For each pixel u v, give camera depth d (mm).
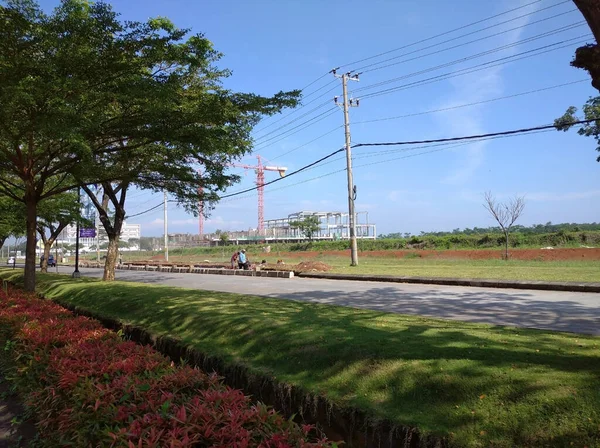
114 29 8281
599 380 3209
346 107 24422
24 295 11164
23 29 7824
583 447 2652
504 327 5734
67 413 3439
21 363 5238
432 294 12031
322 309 7695
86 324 6465
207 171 11594
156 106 8633
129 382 3447
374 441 3355
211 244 83562
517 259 27578
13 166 12492
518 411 3045
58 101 7977
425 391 3549
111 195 16875
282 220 98688
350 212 24672
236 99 10367
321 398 3869
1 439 4309
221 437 2518
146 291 10977
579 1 3045
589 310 8781
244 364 4961
